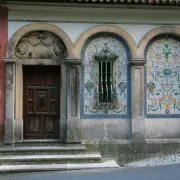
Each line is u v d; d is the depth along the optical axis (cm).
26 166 873
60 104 1020
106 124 1023
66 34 1010
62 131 1012
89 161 920
